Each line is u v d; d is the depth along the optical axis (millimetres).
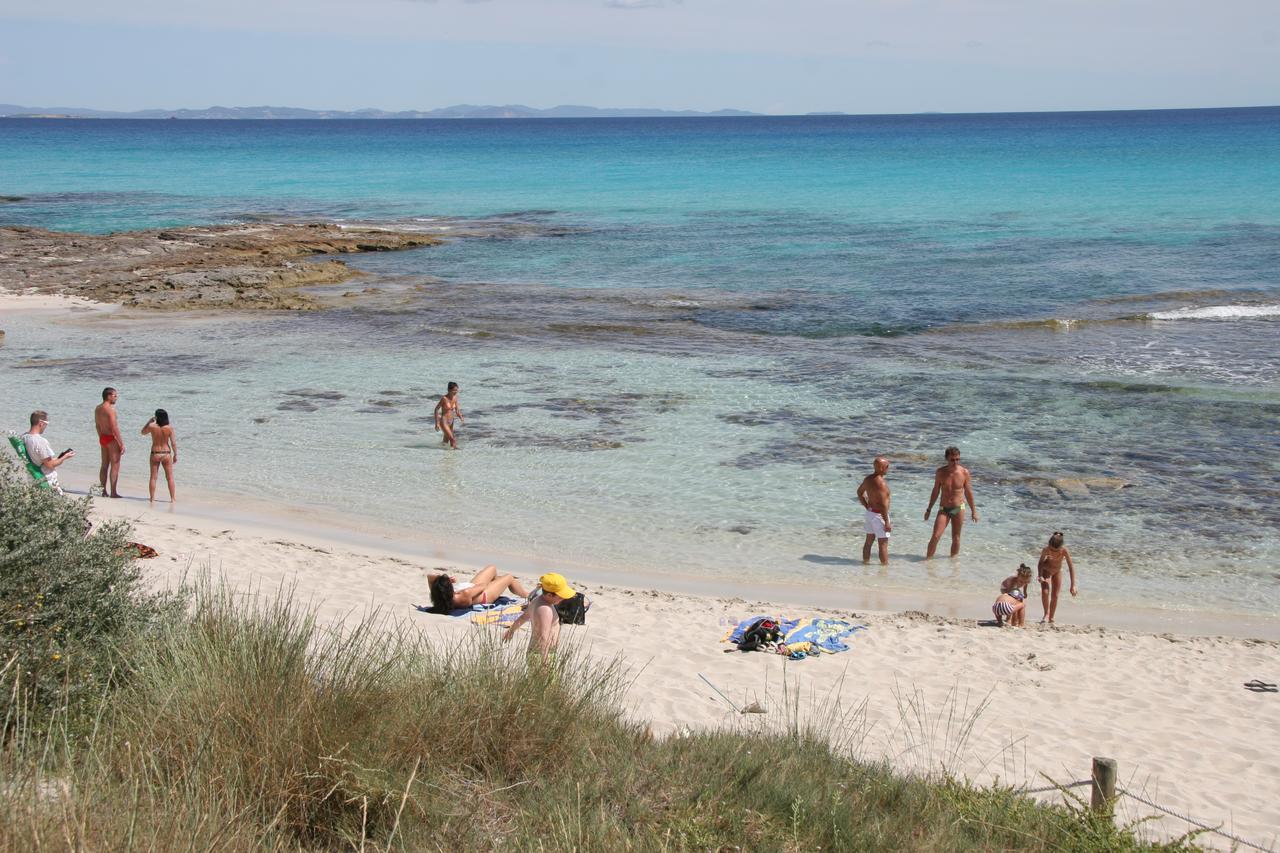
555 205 69688
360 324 31438
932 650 10953
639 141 182875
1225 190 68375
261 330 30547
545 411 21531
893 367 25297
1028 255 43438
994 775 7969
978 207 63094
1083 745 8750
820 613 12047
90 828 4332
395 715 5887
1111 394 22469
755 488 16953
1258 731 9148
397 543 14445
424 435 19891
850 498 16500
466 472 17734
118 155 137000
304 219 61344
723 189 79875
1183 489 16703
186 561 12500
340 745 5473
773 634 10789
